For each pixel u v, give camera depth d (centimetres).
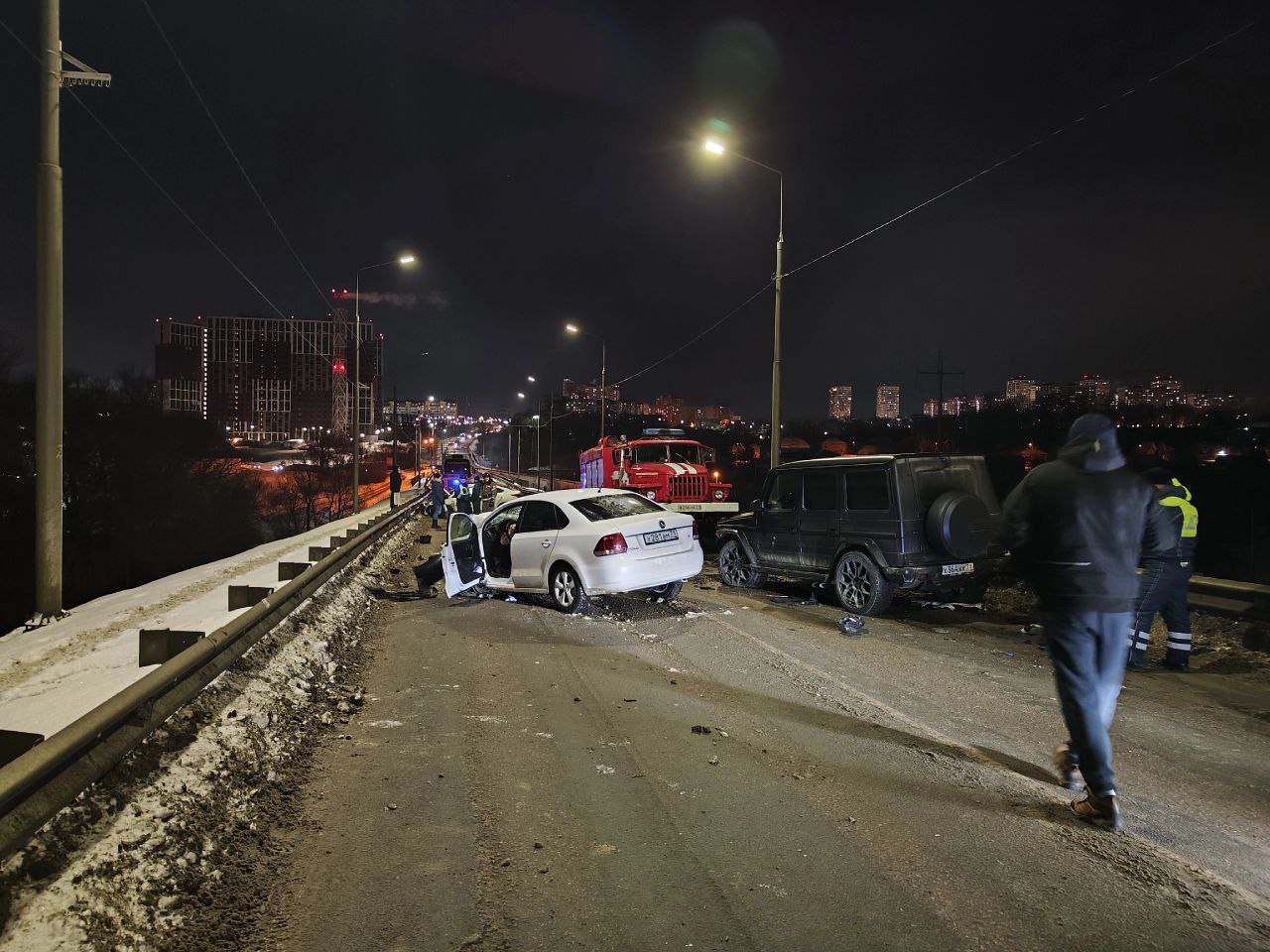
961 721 580
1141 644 741
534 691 663
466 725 576
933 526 921
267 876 356
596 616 996
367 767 494
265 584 1144
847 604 1007
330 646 777
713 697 642
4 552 3631
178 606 931
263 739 496
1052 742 537
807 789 457
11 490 3712
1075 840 396
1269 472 3509
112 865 322
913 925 318
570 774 482
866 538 972
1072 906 333
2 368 3816
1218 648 803
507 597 1169
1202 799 447
